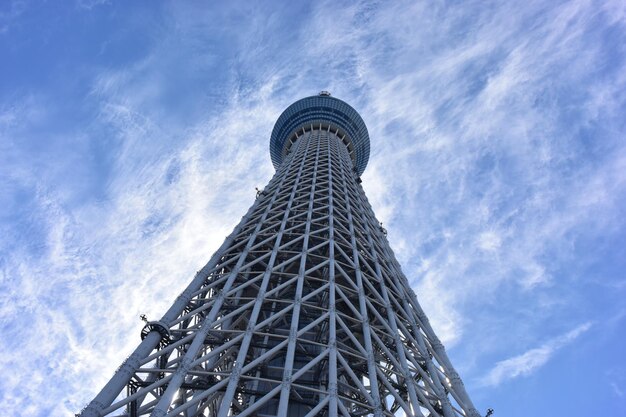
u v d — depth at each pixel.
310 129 106.31
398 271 49.34
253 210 54.56
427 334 38.09
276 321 33.50
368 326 31.09
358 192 67.88
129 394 25.09
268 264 37.16
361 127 110.25
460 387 30.67
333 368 24.94
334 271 38.44
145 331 29.45
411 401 25.97
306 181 61.19
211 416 29.78
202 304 35.81
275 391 23.02
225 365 33.12
